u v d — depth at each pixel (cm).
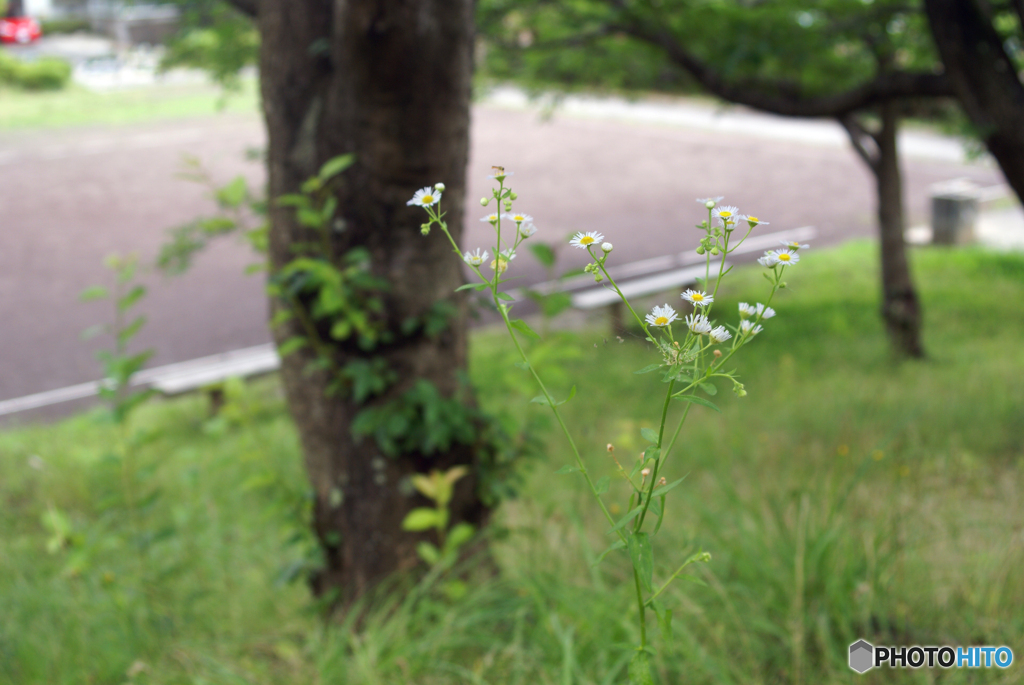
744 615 296
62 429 701
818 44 688
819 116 659
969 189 1449
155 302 1123
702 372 143
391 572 338
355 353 325
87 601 368
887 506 373
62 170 1884
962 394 643
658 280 1120
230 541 469
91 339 987
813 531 332
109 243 1386
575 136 2344
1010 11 496
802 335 938
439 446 332
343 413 334
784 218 1577
